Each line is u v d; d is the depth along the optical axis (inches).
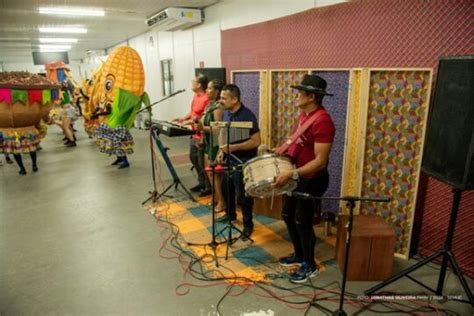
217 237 117.0
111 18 267.6
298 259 97.9
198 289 89.6
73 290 90.0
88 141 316.8
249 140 105.0
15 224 132.0
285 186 79.4
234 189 122.0
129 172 201.9
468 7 82.7
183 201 151.6
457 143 69.9
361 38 107.3
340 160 117.6
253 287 90.0
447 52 87.9
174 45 294.2
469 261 92.4
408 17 94.3
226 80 174.1
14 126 192.5
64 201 156.3
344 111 114.0
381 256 89.7
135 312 81.4
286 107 133.3
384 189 104.8
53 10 232.5
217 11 215.8
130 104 197.5
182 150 262.1
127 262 103.2
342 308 76.4
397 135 99.7
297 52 132.6
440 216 97.0
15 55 624.4
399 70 94.3
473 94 65.0
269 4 164.7
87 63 652.1
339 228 98.1
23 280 94.9
